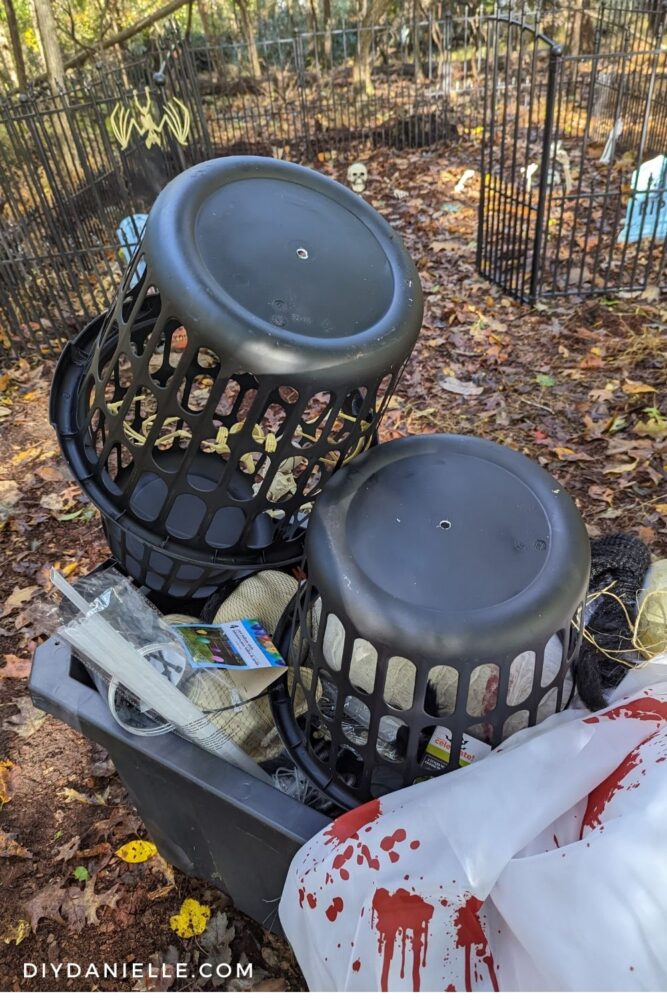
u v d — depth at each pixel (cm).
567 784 120
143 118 544
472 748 139
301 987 190
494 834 117
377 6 882
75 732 255
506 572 129
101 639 137
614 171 674
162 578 180
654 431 357
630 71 698
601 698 149
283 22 1209
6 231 511
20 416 436
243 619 173
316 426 163
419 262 557
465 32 936
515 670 143
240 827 144
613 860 103
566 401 393
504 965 118
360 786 141
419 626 119
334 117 898
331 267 151
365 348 140
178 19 1213
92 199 580
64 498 366
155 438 147
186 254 136
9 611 306
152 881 213
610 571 184
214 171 155
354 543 134
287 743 154
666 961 97
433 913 120
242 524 182
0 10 1020
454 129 841
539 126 800
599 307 478
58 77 672
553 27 970
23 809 235
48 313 516
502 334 461
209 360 391
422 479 147
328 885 123
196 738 149
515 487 146
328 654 145
